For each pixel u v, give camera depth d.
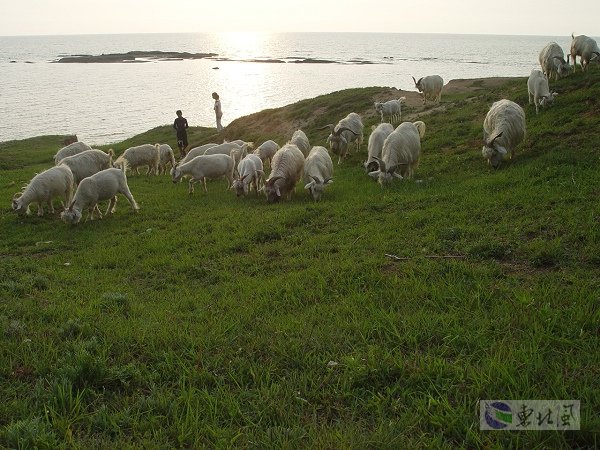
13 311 6.20
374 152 14.13
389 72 75.62
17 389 4.26
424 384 4.12
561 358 4.30
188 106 49.19
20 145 31.14
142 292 7.32
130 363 4.61
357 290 6.38
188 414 3.84
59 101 53.59
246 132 27.47
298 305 6.14
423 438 3.45
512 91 19.30
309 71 82.31
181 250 9.20
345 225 9.66
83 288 7.43
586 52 17.86
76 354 4.59
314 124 25.00
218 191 14.83
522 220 8.28
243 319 5.72
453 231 8.09
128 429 3.79
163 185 16.88
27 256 9.67
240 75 78.94
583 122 13.13
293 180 12.80
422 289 6.05
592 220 7.62
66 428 3.71
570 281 5.98
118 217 12.39
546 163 11.13
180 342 5.12
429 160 14.35
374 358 4.48
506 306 5.36
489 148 11.83
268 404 3.99
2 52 175.25
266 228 9.84
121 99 54.66
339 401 4.04
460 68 80.25
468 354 4.60
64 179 12.72
